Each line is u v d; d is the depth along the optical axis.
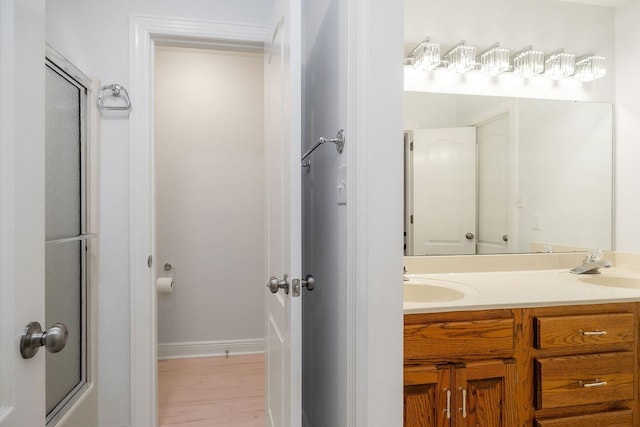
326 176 1.25
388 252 0.87
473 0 1.93
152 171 1.73
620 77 2.05
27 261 0.66
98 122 1.65
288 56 1.07
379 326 0.87
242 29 1.79
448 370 1.24
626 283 1.78
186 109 2.71
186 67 2.71
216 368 2.52
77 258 1.52
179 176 2.69
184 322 2.71
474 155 1.94
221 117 2.75
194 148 2.72
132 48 1.68
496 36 1.95
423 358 1.23
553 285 1.59
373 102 0.85
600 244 2.07
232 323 2.79
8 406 0.61
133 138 1.67
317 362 1.43
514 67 1.97
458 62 1.88
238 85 2.78
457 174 1.93
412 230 1.90
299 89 1.02
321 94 1.33
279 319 1.30
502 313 1.29
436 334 1.24
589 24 2.04
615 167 2.08
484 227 1.95
